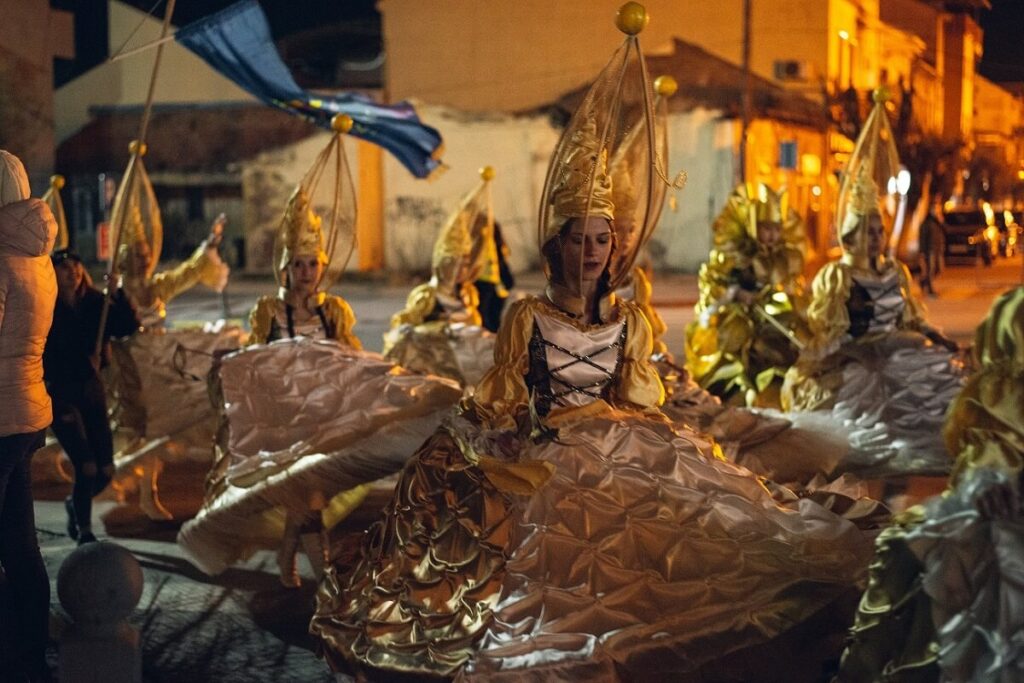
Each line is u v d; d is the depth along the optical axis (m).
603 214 5.02
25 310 5.10
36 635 5.22
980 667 3.70
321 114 11.24
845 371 8.79
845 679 4.04
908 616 3.94
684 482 4.89
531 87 35.38
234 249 35.47
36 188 20.59
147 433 8.89
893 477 8.27
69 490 8.99
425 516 4.80
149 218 9.80
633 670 4.35
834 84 34.16
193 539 6.51
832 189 34.56
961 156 21.75
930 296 22.30
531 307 5.07
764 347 10.29
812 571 4.65
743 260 10.36
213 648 5.88
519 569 4.59
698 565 4.64
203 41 10.30
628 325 5.20
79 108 35.84
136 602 4.71
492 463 4.78
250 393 6.73
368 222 35.06
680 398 7.69
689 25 34.25
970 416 3.98
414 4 35.59
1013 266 7.88
